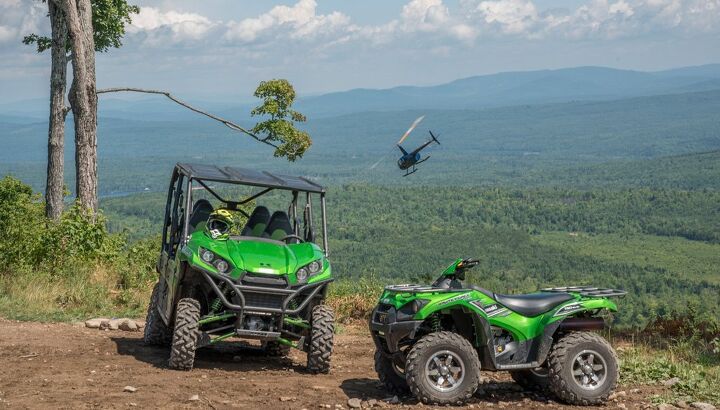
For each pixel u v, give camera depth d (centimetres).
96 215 1998
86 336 1202
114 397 777
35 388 815
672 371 977
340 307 1609
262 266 951
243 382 879
